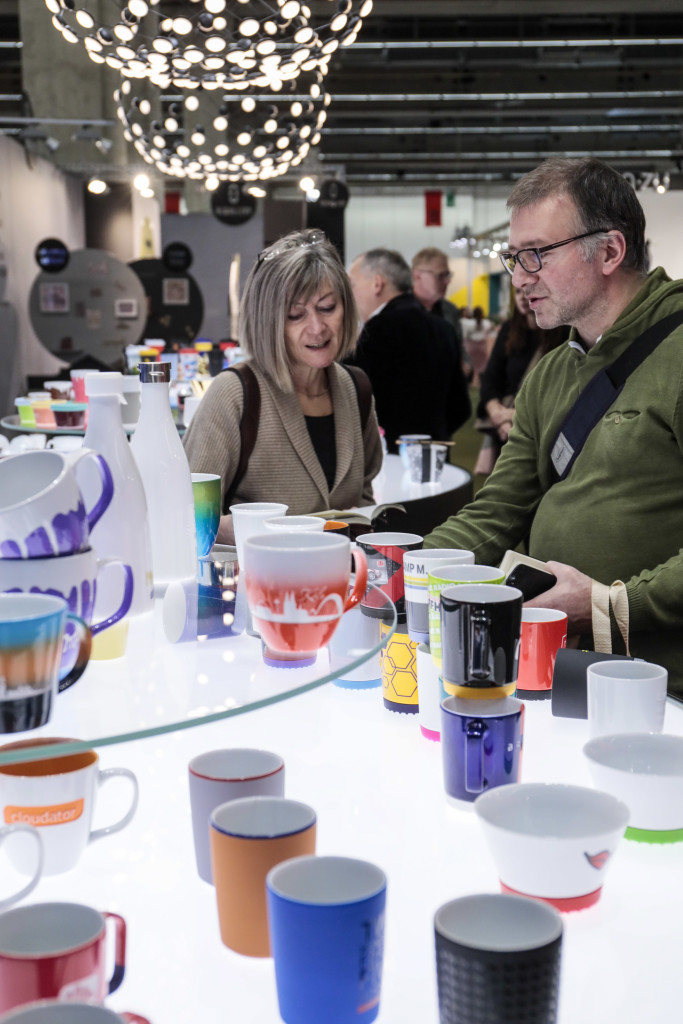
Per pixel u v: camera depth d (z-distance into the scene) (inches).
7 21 490.6
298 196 430.3
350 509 102.0
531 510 87.7
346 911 26.9
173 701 34.6
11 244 350.6
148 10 121.5
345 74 561.9
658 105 607.2
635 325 76.9
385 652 49.0
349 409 103.4
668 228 259.3
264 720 48.4
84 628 35.4
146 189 216.4
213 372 222.4
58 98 410.9
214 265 374.0
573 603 63.1
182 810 40.0
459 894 33.4
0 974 26.1
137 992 29.4
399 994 29.2
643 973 29.5
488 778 38.2
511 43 505.4
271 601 38.8
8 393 355.6
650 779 36.4
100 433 43.9
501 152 710.5
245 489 97.1
